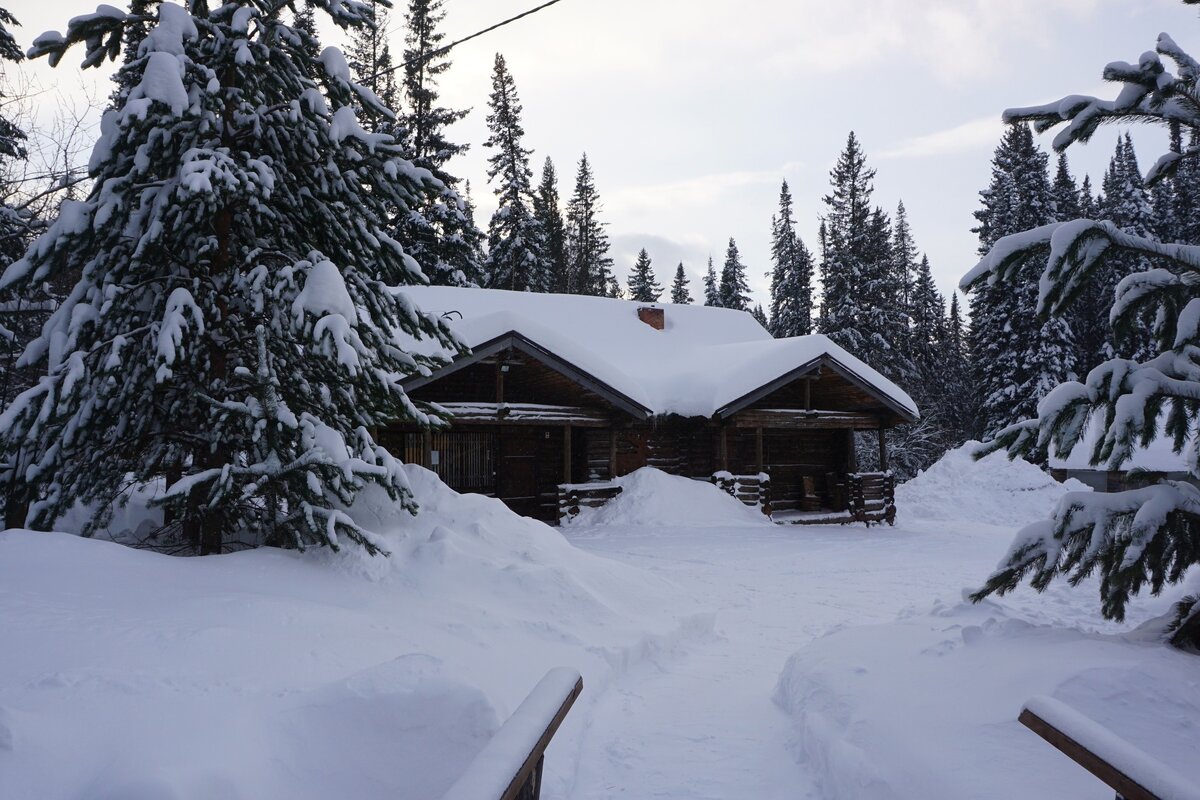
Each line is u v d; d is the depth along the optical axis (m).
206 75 7.94
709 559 14.59
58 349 7.73
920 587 11.88
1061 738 2.76
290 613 5.57
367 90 9.10
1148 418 5.34
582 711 5.51
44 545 6.17
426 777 3.44
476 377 20.28
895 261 62.94
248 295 8.06
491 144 43.34
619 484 20.52
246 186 7.71
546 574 7.92
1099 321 39.31
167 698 3.70
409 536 8.32
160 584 5.95
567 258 63.19
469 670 5.29
